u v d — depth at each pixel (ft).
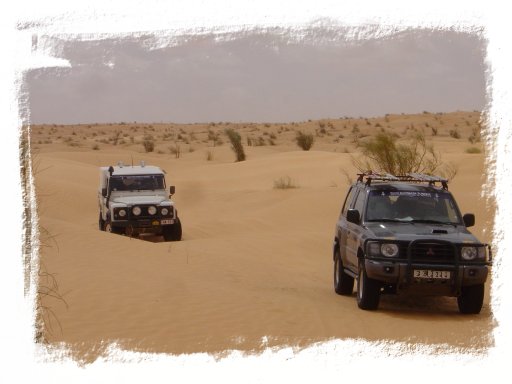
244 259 58.13
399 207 41.50
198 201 114.21
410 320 35.94
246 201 105.50
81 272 42.24
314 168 140.97
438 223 40.70
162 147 270.87
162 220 72.69
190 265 49.47
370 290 38.24
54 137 346.74
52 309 34.19
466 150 160.25
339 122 406.00
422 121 363.35
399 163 96.84
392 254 37.11
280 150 243.40
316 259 64.59
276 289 45.39
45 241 48.93
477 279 36.70
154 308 35.32
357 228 41.32
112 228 72.23
